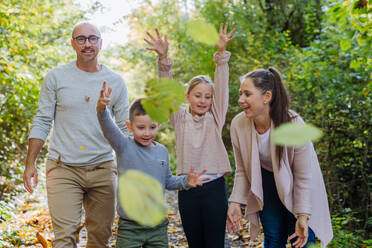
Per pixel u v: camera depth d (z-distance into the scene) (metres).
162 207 0.30
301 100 6.57
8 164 7.27
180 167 2.94
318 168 2.75
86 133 2.88
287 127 0.28
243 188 2.94
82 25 2.94
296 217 2.65
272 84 2.62
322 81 6.01
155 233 2.71
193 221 2.91
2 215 5.06
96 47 2.94
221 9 10.24
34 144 2.87
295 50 7.17
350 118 5.77
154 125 2.67
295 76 6.30
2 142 7.76
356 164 5.62
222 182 2.97
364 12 3.46
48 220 5.80
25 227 5.14
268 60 8.02
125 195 0.30
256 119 2.70
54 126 2.94
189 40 10.25
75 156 2.86
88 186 2.93
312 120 5.95
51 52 8.18
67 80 2.90
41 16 8.83
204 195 2.88
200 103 2.91
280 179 2.60
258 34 9.97
